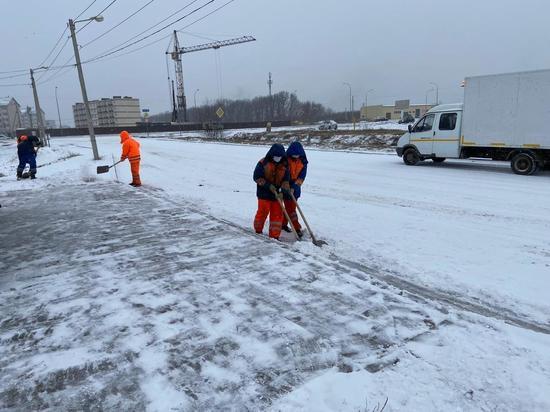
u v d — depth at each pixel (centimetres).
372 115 12775
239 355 343
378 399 289
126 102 11019
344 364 330
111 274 530
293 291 462
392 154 2127
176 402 289
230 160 2058
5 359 347
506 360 333
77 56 2148
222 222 780
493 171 1466
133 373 323
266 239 661
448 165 1661
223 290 468
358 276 505
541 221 791
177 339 369
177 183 1325
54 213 905
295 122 8719
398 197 1034
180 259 577
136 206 951
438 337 368
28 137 1543
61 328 396
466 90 1466
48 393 302
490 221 794
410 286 490
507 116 1375
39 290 488
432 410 278
